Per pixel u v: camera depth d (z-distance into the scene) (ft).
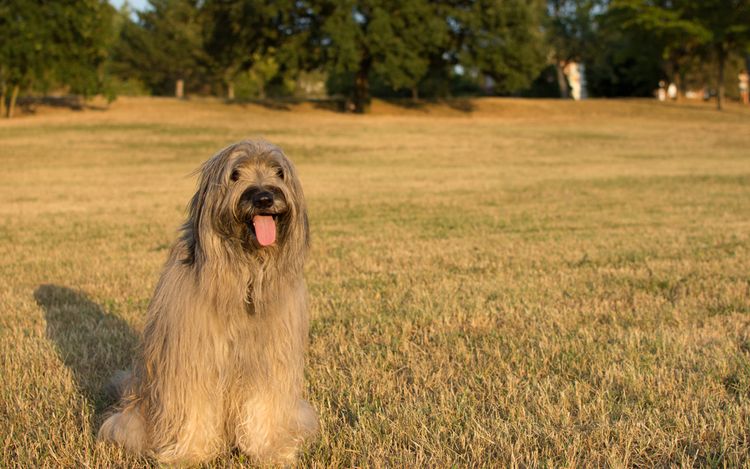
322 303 24.44
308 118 149.79
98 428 14.37
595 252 34.73
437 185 69.56
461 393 16.07
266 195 11.59
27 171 79.87
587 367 17.98
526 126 144.25
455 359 18.74
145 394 13.23
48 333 20.80
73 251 35.45
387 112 170.71
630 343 19.54
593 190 64.90
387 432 14.14
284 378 12.86
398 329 21.53
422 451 13.17
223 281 11.96
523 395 15.98
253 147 12.35
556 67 234.17
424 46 152.97
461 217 48.73
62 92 197.57
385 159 97.30
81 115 140.26
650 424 14.19
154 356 12.64
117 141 109.09
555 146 114.21
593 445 13.51
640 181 71.61
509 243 37.68
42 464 12.86
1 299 25.04
